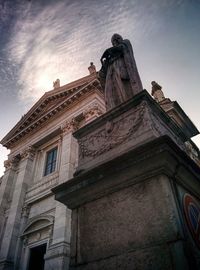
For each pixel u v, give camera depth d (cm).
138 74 489
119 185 289
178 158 262
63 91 2042
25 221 1630
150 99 355
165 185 250
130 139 327
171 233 220
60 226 1252
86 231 293
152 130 309
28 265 1431
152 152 257
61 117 1947
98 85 1794
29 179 1891
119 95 452
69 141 1666
